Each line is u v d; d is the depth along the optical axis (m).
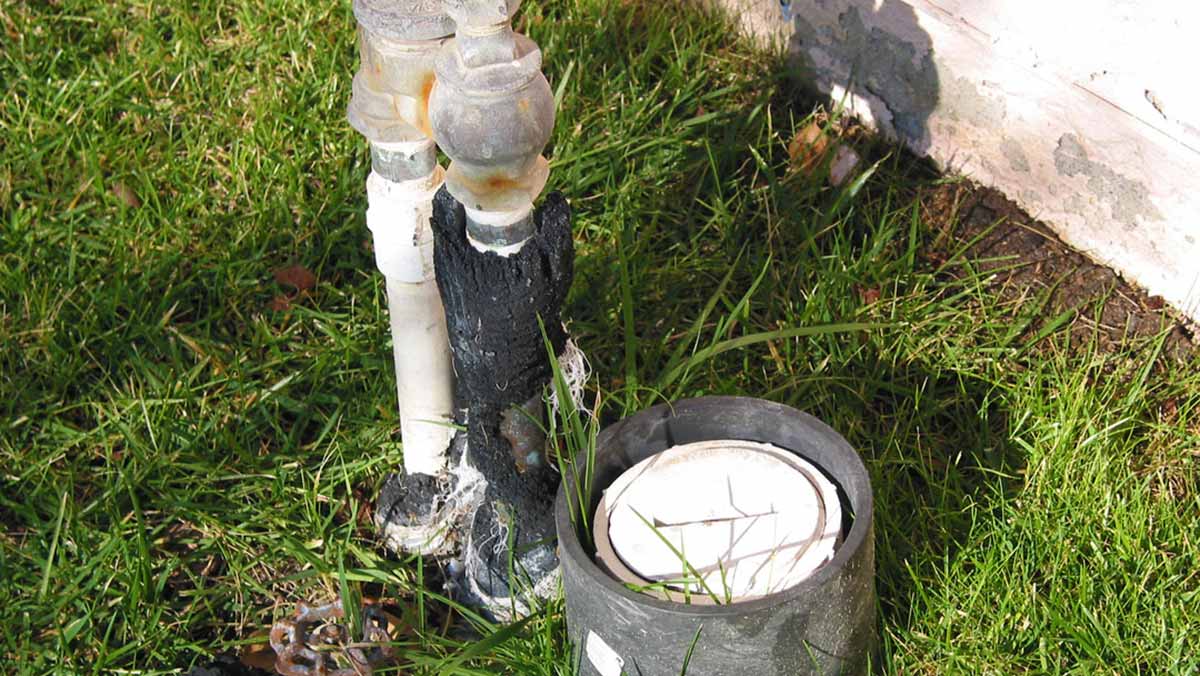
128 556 1.44
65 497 1.45
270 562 1.46
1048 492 1.41
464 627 1.41
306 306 1.65
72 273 1.66
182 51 1.89
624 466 1.30
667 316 1.60
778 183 1.71
